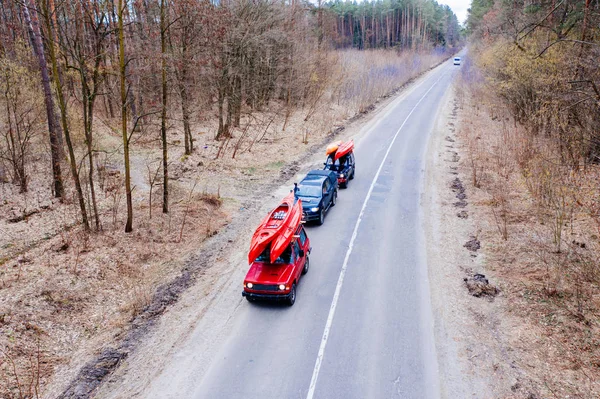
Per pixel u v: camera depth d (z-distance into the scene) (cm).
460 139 3112
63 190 1970
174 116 3334
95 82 1525
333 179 2009
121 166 2538
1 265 1387
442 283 1314
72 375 965
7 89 1986
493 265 1386
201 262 1484
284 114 3853
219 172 2448
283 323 1148
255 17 3105
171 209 1877
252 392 915
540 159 1950
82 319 1162
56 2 1770
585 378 894
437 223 1758
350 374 956
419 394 895
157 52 1833
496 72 3209
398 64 6894
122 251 1502
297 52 3678
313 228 1748
